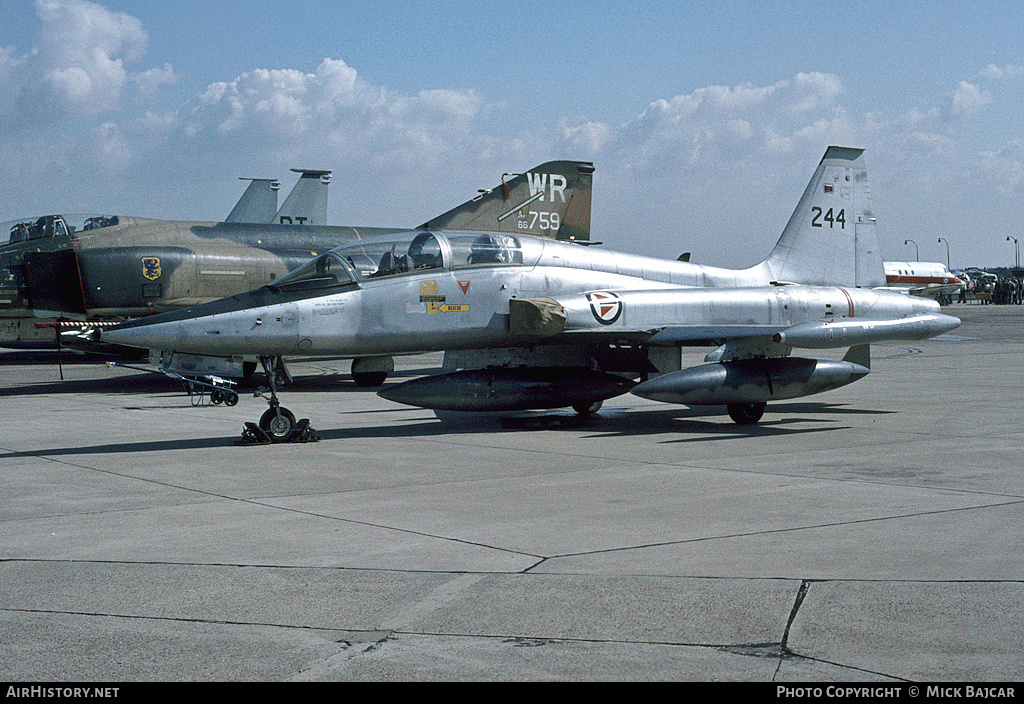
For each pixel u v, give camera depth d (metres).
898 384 19.31
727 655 4.32
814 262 16.56
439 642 4.55
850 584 5.32
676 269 14.93
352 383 22.45
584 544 6.35
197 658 4.37
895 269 86.75
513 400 12.88
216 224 23.36
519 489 8.48
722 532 6.63
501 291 13.02
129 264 21.14
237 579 5.62
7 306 20.84
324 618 4.91
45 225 21.47
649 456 10.43
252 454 10.95
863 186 17.09
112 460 10.59
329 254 12.25
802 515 7.16
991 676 4.05
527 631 4.68
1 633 4.73
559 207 22.59
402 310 12.31
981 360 26.48
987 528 6.65
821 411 14.66
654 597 5.15
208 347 11.34
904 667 4.16
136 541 6.62
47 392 20.33
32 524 7.24
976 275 144.12
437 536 6.65
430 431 13.02
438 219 21.16
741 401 12.67
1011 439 11.42
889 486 8.35
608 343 13.77
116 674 4.18
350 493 8.40
